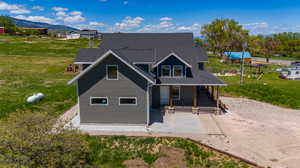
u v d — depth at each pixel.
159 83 18.77
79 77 15.85
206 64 56.28
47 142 8.77
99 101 16.36
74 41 98.12
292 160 11.80
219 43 74.06
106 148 13.00
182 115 18.88
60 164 9.11
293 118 18.98
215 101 22.19
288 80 37.22
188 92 21.09
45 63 48.84
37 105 20.53
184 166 11.13
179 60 19.81
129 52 18.53
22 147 8.29
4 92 25.08
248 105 22.62
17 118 9.55
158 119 17.86
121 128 15.97
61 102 21.95
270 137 14.71
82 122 16.62
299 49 85.56
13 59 51.94
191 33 25.81
